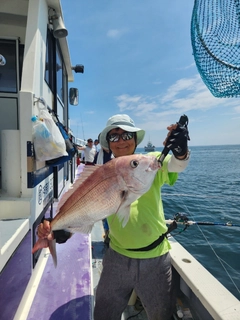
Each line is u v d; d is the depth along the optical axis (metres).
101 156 3.41
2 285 1.15
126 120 1.75
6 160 1.80
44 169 2.34
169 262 1.72
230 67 1.44
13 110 3.01
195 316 1.93
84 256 2.47
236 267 4.27
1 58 1.57
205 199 9.26
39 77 2.15
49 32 2.93
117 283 1.66
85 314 1.67
